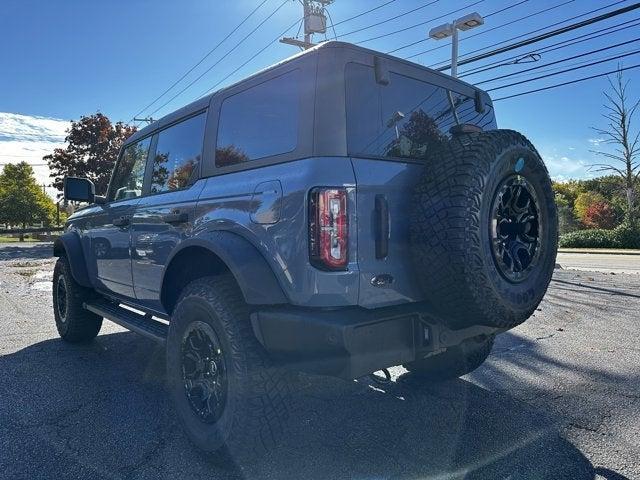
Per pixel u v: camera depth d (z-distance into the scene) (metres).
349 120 2.60
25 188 51.59
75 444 3.01
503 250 2.67
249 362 2.56
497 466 2.72
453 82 3.41
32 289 9.73
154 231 3.63
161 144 3.97
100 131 31.77
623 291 8.70
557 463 2.74
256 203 2.66
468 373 4.16
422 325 2.56
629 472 2.63
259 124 2.90
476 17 13.22
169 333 3.07
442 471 2.67
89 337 5.33
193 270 3.29
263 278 2.54
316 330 2.35
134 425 3.27
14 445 2.99
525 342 5.25
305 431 3.17
